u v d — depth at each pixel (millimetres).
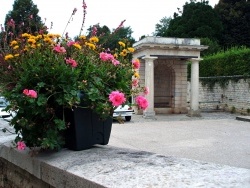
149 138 12312
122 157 2387
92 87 2662
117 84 2850
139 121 19656
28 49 2820
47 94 2561
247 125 17016
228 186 1608
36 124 2600
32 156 2652
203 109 27750
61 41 3068
